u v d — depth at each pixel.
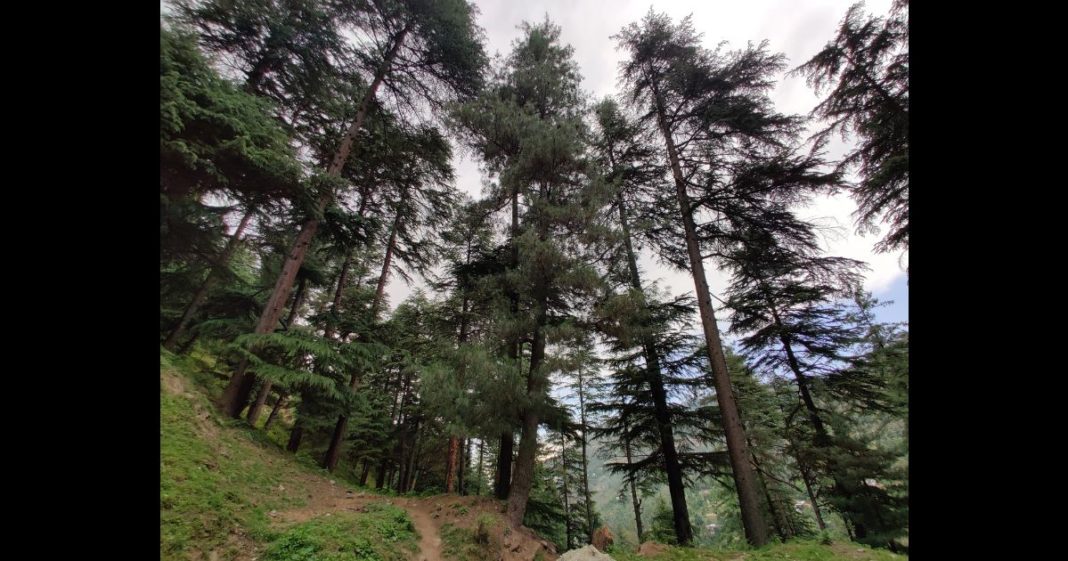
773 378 14.09
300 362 10.50
